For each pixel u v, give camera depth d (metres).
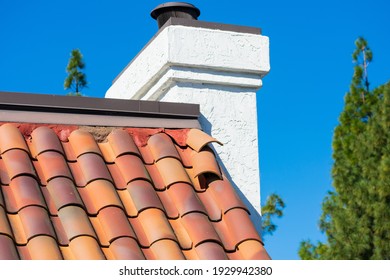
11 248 4.31
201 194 5.04
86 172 4.91
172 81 5.74
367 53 23.36
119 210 4.71
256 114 5.89
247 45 5.91
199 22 5.85
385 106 19.77
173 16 6.42
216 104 5.78
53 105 5.18
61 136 5.16
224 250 4.72
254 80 5.91
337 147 21.56
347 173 19.80
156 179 5.06
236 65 5.83
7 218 4.51
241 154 5.75
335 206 20.02
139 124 5.38
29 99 5.14
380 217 18.17
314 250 21.38
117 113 5.34
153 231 4.64
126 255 4.43
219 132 5.73
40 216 4.50
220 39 5.84
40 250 4.33
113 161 5.11
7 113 5.09
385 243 17.95
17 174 4.73
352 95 22.86
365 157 19.62
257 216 5.65
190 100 5.73
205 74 5.77
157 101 5.47
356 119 22.42
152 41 5.95
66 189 4.72
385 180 18.41
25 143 5.00
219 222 4.89
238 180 5.68
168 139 5.34
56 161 4.89
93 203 4.76
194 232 4.70
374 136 19.53
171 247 4.57
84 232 4.48
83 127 5.22
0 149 4.93
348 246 18.30
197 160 5.18
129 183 4.94
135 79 6.18
